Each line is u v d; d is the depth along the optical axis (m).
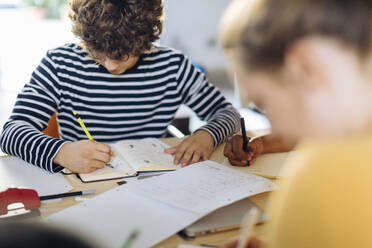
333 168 0.39
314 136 0.42
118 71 1.26
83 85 1.34
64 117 1.37
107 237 0.70
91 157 1.03
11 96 3.80
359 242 0.38
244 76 0.44
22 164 1.09
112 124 1.39
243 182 0.89
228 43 0.45
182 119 2.47
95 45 1.15
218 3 2.54
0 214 0.80
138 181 0.90
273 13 0.41
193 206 0.79
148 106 1.41
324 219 0.39
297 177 0.41
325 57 0.39
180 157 1.11
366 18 0.39
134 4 1.13
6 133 1.16
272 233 0.43
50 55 1.34
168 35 2.68
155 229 0.73
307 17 0.39
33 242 0.66
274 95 0.43
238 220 0.79
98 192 0.94
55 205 0.86
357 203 0.38
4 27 4.84
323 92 0.40
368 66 0.39
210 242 0.73
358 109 0.40
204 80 1.50
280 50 0.40
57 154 1.05
